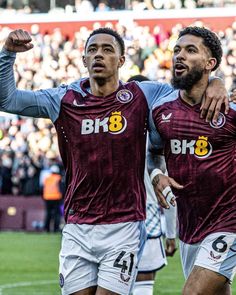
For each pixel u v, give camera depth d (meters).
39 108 7.79
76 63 30.20
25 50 7.48
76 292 7.81
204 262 7.55
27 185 28.42
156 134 7.90
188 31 7.68
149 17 28.64
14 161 29.02
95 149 7.67
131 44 29.00
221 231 7.62
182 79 7.61
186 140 7.68
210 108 7.55
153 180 7.85
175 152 7.75
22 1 33.22
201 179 7.67
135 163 7.71
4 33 29.44
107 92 7.75
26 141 29.77
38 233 27.36
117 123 7.66
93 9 31.97
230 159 7.65
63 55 30.23
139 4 31.41
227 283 7.82
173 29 28.56
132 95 7.77
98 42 7.70
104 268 7.68
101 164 7.65
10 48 7.45
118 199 7.69
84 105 7.71
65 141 7.83
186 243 7.92
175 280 16.28
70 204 7.83
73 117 7.73
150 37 28.86
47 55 30.44
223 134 7.59
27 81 30.77
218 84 7.69
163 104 7.77
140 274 10.29
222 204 7.67
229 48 28.25
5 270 17.91
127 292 7.72
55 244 23.44
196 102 7.69
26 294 14.30
